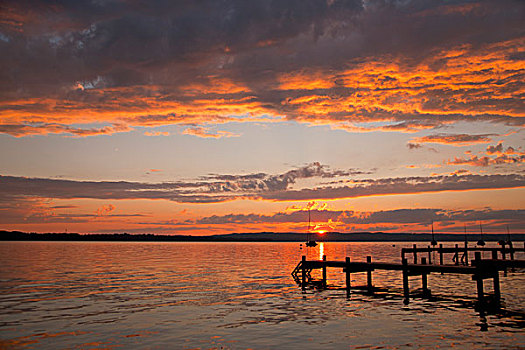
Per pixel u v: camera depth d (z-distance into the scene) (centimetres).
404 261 2838
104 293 2830
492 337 1642
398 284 3406
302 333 1708
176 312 2156
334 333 1708
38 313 2125
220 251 11381
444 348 1490
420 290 3039
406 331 1744
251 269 4866
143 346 1514
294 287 3203
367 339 1614
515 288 3117
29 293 2828
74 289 3031
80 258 7144
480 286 2461
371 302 2491
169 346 1516
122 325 1852
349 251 11462
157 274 4203
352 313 2138
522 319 1994
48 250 10900
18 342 1564
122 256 8000
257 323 1894
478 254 2500
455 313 2144
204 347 1502
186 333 1706
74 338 1623
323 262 3459
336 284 3412
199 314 2103
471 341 1581
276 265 5575
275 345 1531
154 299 2580
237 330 1758
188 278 3816
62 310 2208
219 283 3425
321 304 2416
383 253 9819
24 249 11512
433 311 2202
